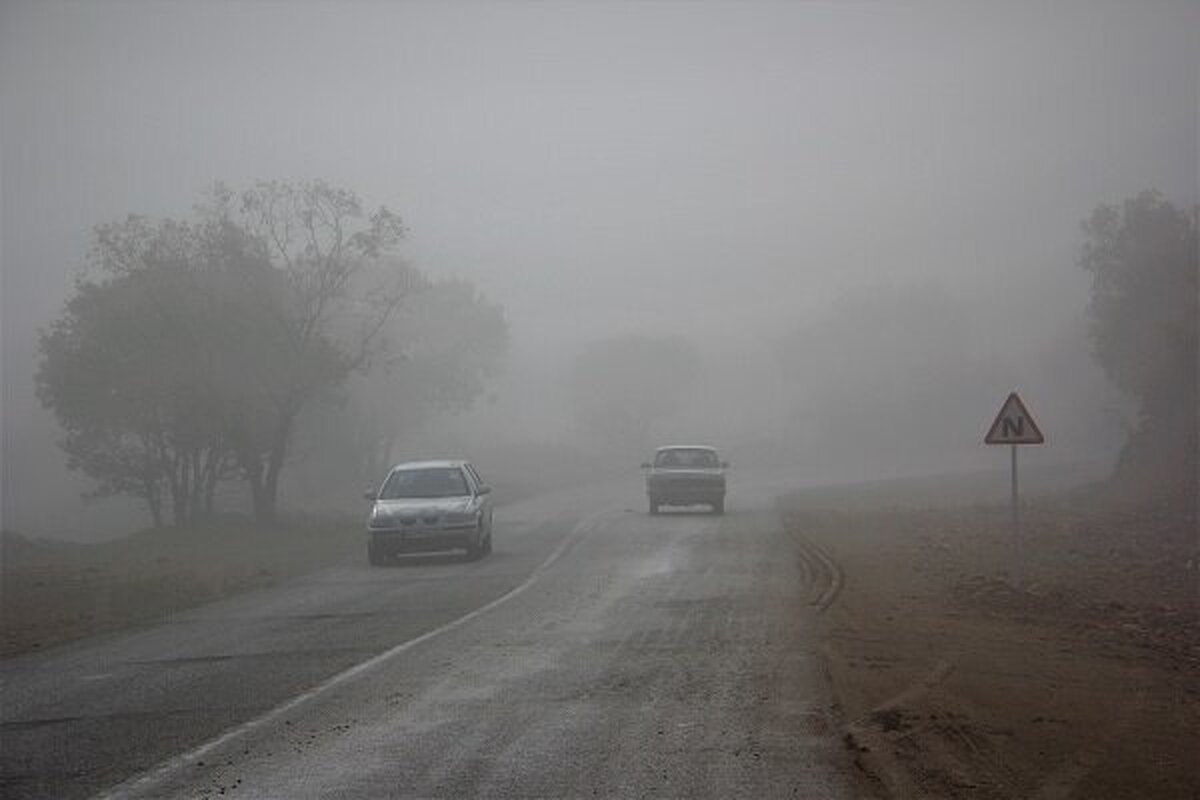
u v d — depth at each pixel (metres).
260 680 11.12
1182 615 14.70
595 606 15.84
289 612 16.44
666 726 8.78
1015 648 12.20
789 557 21.91
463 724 9.00
